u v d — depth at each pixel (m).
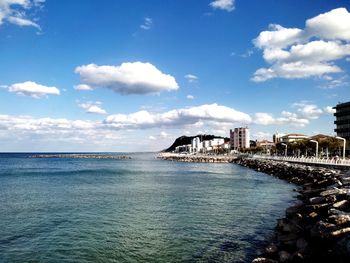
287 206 31.88
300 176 54.06
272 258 15.60
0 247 19.73
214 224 24.70
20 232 22.80
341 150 112.62
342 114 134.38
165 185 51.44
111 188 47.59
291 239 17.38
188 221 25.69
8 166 121.38
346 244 12.38
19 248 19.55
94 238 21.34
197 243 20.17
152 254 18.47
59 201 35.44
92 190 45.19
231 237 21.25
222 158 156.62
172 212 29.17
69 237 21.59
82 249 19.33
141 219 26.44
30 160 196.62
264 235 21.52
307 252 14.47
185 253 18.48
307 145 107.56
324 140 101.12
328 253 13.07
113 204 33.34
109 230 23.16
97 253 18.70
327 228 14.73
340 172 47.16
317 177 45.03
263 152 184.38
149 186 50.03
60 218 26.95
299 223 19.50
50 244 20.22
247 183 53.81
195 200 35.75
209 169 96.62
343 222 15.17
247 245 19.58
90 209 30.69
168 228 23.62
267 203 33.69
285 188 46.16
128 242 20.50
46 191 44.38
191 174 76.12
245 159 127.62
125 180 61.00
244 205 32.56
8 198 37.91
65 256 18.28
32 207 31.89
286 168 66.31
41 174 78.31
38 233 22.52
